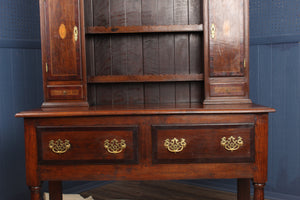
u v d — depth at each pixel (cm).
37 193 152
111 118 151
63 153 151
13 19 224
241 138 149
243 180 199
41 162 152
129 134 150
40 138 151
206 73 176
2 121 222
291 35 222
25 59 232
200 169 150
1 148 223
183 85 200
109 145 150
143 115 150
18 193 232
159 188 265
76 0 176
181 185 271
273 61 231
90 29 181
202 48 188
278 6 225
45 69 180
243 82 175
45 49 179
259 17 233
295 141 228
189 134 149
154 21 197
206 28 175
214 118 149
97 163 151
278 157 235
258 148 149
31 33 234
